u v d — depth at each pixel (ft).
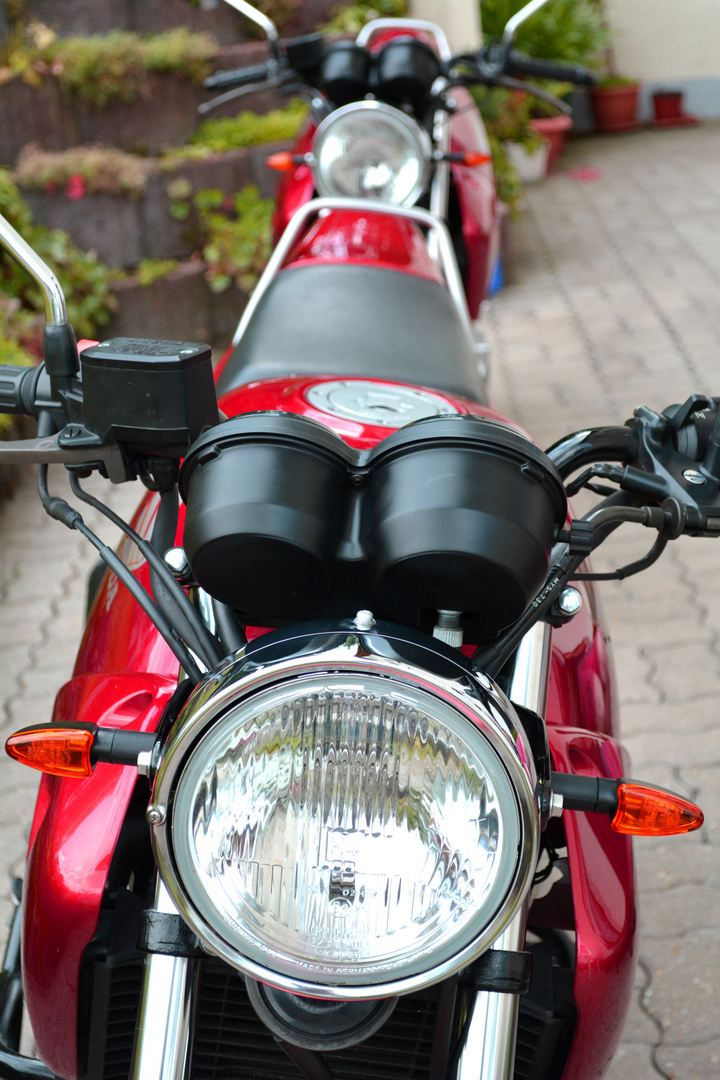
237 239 16.65
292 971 3.08
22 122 16.57
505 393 14.62
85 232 16.08
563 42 24.66
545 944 4.50
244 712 2.92
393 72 10.20
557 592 3.59
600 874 4.25
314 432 3.29
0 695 9.10
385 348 6.46
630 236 21.34
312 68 10.85
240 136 17.99
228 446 3.28
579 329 16.79
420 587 3.10
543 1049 4.25
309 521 3.13
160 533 3.93
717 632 9.93
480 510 3.07
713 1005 6.42
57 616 10.26
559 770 4.31
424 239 9.41
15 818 7.84
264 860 3.05
